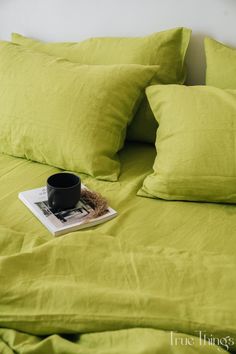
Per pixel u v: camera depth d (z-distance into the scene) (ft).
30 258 2.94
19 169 4.62
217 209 3.92
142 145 5.19
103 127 4.41
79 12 5.87
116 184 4.31
